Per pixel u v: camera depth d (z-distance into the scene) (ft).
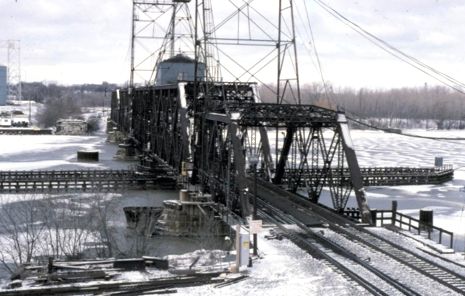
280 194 156.76
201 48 171.22
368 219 126.52
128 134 381.40
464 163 373.40
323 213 135.74
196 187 170.91
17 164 303.27
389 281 85.81
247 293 83.10
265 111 138.10
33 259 114.32
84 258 113.50
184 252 129.39
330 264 96.02
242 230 114.93
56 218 149.69
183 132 186.50
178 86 199.93
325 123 142.20
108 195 199.93
